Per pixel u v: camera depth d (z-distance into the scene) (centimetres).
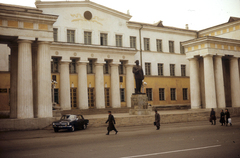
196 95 3578
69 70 3831
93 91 3981
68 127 1962
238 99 3644
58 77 3694
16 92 2380
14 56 2403
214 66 3519
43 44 2236
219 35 4662
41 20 2216
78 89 3788
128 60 4178
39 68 2214
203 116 3044
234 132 1762
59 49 3606
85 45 3753
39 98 2191
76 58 3797
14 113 2355
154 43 4666
